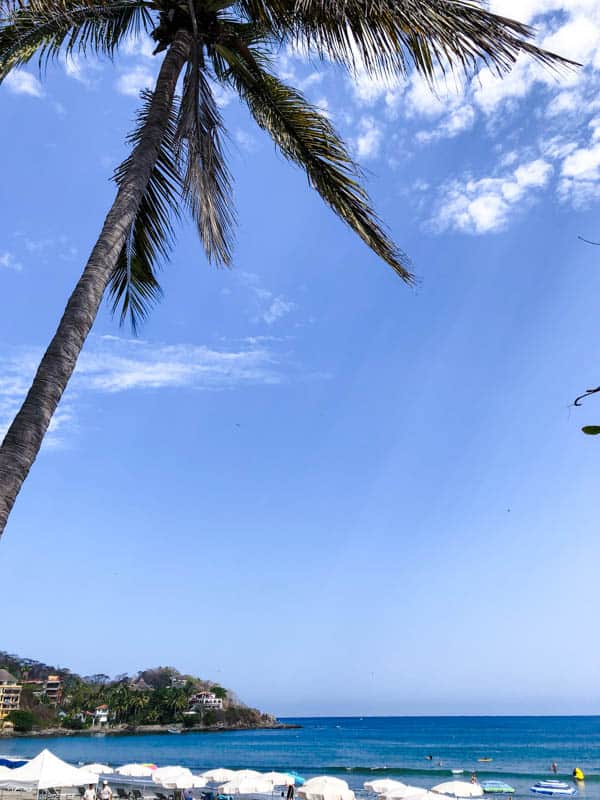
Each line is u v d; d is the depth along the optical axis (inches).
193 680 6830.7
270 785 1014.4
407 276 240.5
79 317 161.3
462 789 967.6
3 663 6112.2
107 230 182.5
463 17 170.7
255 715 7081.7
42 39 233.0
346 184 249.9
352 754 3132.4
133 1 247.3
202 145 234.2
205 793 1137.4
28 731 5216.5
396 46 196.1
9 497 129.5
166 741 4675.2
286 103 261.7
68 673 6245.1
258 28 246.8
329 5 193.5
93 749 3772.1
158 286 248.1
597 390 67.5
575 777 1958.7
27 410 142.3
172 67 227.6
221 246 250.5
